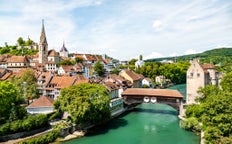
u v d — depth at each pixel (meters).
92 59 176.75
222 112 43.62
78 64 134.38
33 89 78.75
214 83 89.50
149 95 84.25
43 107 66.44
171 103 81.44
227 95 46.03
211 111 44.72
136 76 129.38
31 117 56.03
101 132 61.41
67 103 60.12
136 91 88.06
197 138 55.50
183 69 179.88
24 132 52.84
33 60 153.38
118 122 71.81
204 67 90.06
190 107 70.88
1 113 57.00
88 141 54.28
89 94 60.47
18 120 53.72
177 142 53.06
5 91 56.75
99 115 61.75
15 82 80.38
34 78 82.31
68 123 59.94
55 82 86.75
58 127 57.03
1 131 49.69
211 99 47.66
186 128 62.81
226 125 41.00
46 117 58.62
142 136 58.06
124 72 120.75
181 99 79.69
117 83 99.44
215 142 40.16
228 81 67.12
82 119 58.59
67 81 85.88
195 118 62.84
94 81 93.25
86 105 57.41
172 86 158.38
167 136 57.69
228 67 167.00
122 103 88.06
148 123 70.50
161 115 81.25
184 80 183.12
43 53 146.88
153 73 163.00
